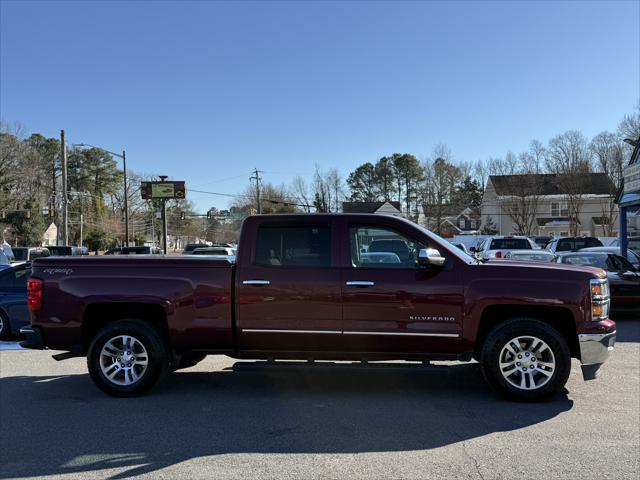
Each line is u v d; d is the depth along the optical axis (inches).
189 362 273.0
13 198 2362.2
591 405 209.3
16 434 182.7
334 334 214.7
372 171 3472.0
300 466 154.4
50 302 226.7
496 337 210.5
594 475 146.7
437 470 150.8
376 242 221.0
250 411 206.7
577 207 1889.8
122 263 226.7
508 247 751.7
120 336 224.8
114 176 3474.4
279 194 3363.7
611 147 1921.8
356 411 205.6
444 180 2625.5
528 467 152.2
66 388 243.3
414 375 261.6
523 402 212.5
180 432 183.5
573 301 206.1
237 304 218.5
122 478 147.6
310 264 218.1
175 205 4015.8
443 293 210.4
